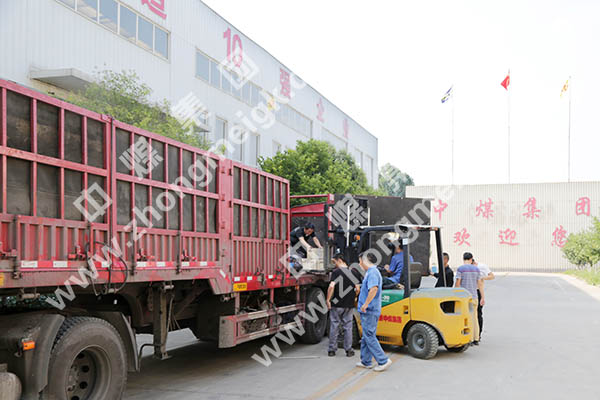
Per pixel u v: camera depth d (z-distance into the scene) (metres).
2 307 4.92
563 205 47.91
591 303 18.89
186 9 22.03
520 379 7.50
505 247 49.00
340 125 41.19
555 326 12.97
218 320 7.87
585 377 7.64
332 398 6.49
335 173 23.61
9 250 4.25
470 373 7.87
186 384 7.23
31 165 4.58
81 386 5.27
